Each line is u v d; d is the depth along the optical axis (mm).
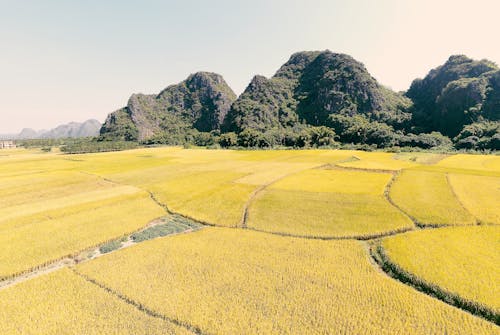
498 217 28109
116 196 39188
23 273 19688
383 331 12898
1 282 18766
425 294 16234
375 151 108562
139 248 22641
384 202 33812
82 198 38375
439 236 23906
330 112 187750
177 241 24094
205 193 40594
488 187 39594
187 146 162625
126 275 18266
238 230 27047
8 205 36375
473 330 12875
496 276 17422
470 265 18875
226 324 13523
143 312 14570
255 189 42375
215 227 28250
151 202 36906
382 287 16562
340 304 14922
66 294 16203
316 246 22891
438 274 17750
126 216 31062
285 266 19375
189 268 19156
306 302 15141
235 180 49375
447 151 101688
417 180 44375
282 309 14609
